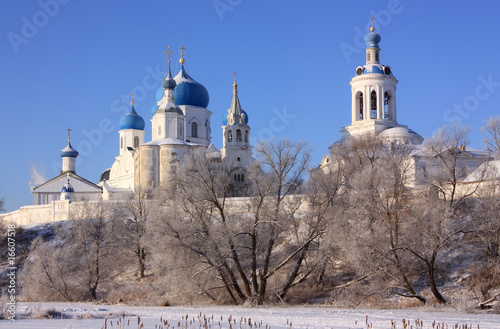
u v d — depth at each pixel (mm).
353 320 39094
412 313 44469
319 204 54750
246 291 54062
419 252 52281
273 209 55156
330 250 53531
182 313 44312
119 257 72312
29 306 50969
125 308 50281
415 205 54562
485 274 53594
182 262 53312
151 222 54188
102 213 77375
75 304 58000
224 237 53406
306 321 38406
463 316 42375
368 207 54094
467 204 57781
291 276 54656
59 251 69062
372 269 51094
